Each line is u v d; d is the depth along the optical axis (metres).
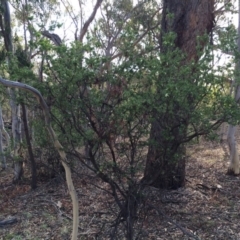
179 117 3.78
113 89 3.70
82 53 3.59
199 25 6.21
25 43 7.93
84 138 3.82
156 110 3.71
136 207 4.34
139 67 3.67
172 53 3.83
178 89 3.53
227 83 3.97
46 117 3.87
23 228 5.72
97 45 3.70
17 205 6.89
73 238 4.27
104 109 3.73
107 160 4.09
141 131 3.89
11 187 8.34
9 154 8.91
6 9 7.90
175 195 6.43
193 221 5.48
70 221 5.75
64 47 3.55
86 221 5.66
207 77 3.68
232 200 6.54
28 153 8.34
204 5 6.27
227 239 5.01
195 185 7.16
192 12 6.23
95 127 3.77
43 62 3.78
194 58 4.50
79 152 4.27
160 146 4.04
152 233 5.04
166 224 5.30
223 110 3.71
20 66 4.34
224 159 9.41
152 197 5.21
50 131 3.96
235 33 3.99
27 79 3.83
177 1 6.28
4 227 5.84
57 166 7.95
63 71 3.54
